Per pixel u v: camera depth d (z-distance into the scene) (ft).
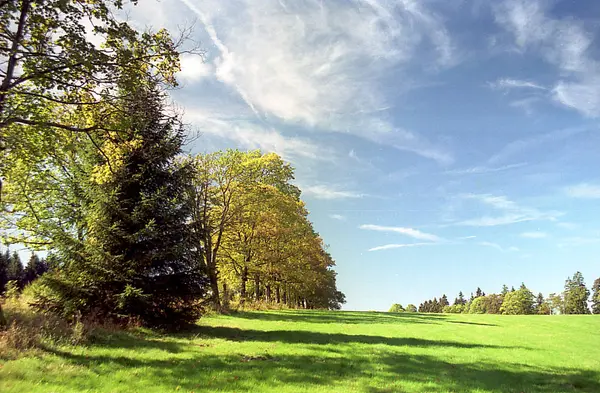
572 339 68.44
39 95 37.32
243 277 114.11
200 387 24.03
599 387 33.22
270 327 64.59
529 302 398.42
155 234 47.26
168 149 53.26
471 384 30.91
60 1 34.12
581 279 392.47
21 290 59.31
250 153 115.85
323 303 234.99
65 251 44.09
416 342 55.47
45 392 20.08
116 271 44.78
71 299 42.98
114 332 40.60
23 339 28.89
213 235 107.45
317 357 38.19
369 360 38.55
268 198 105.91
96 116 42.78
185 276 50.39
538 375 37.09
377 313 135.95
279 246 117.29
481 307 516.32
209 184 99.04
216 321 68.69
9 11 34.68
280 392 24.36
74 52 36.17
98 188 47.39
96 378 23.84
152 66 42.09
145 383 23.94
